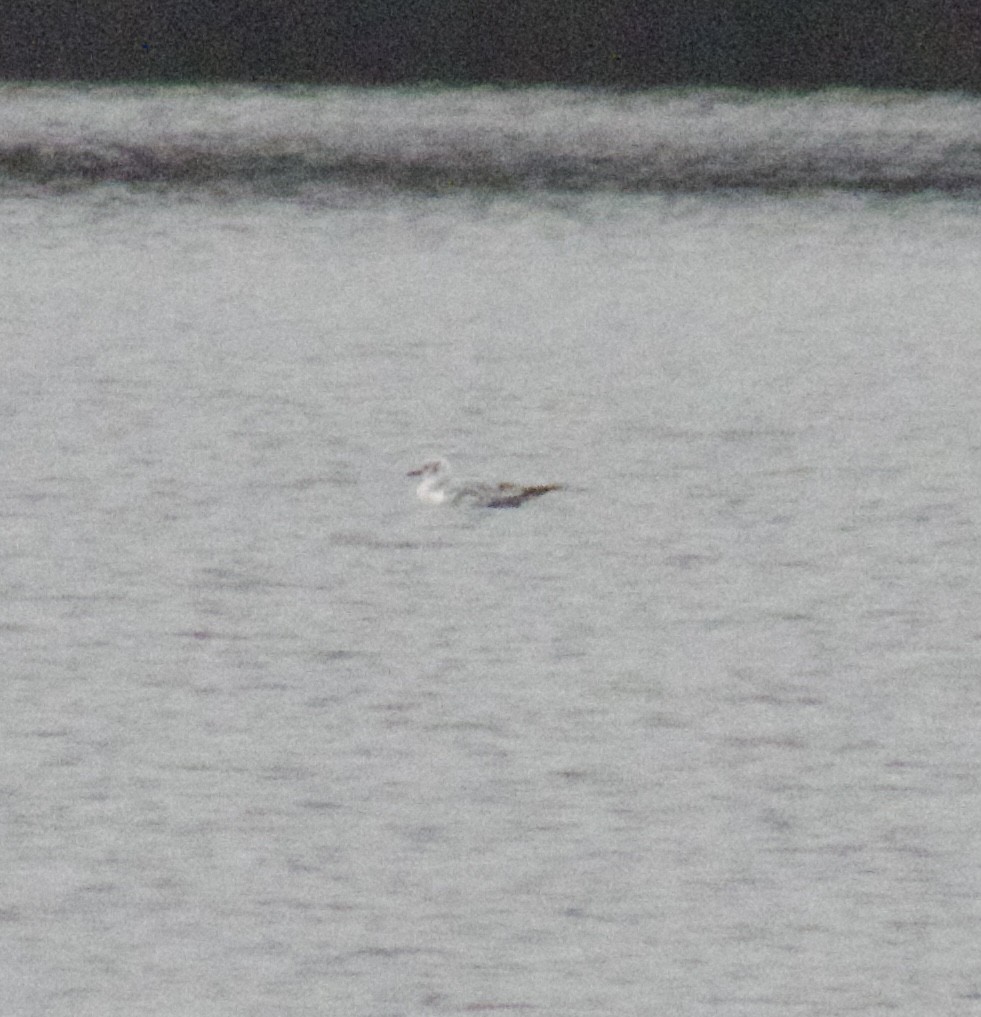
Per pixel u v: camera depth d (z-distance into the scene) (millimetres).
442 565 21531
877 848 15102
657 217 51969
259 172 59719
